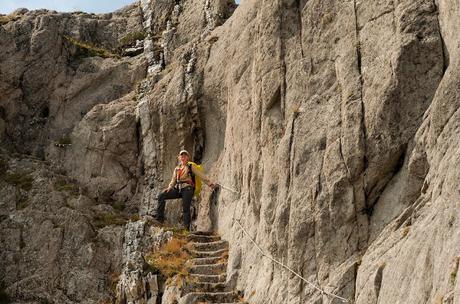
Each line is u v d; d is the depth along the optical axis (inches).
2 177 882.1
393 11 634.8
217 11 987.9
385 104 601.6
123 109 939.3
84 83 979.3
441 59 598.2
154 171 904.3
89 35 1040.8
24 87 963.3
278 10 731.4
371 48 639.1
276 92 708.7
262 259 679.1
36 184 872.9
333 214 605.6
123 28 1055.6
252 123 744.3
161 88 935.0
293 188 639.8
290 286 620.1
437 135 545.6
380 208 593.3
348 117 619.8
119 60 1008.9
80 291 791.1
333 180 611.2
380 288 535.5
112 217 865.5
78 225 834.2
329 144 625.6
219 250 776.3
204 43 941.2
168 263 770.2
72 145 931.3
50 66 975.6
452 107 532.4
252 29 821.9
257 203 714.2
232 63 842.2
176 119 901.2
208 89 895.7
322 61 682.8
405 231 547.8
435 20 609.9
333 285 583.2
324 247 605.9
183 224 854.5
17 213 838.5
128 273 766.5
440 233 476.1
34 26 989.8
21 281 793.6
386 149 595.8
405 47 605.3
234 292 697.0
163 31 1023.6
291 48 712.4
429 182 553.6
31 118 957.8
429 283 471.2
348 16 671.8
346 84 638.5
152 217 865.5
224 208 814.5
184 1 1043.9
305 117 660.1
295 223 627.2
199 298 692.7
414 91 598.9
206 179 831.7
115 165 915.4
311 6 711.7
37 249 815.1
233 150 797.9
